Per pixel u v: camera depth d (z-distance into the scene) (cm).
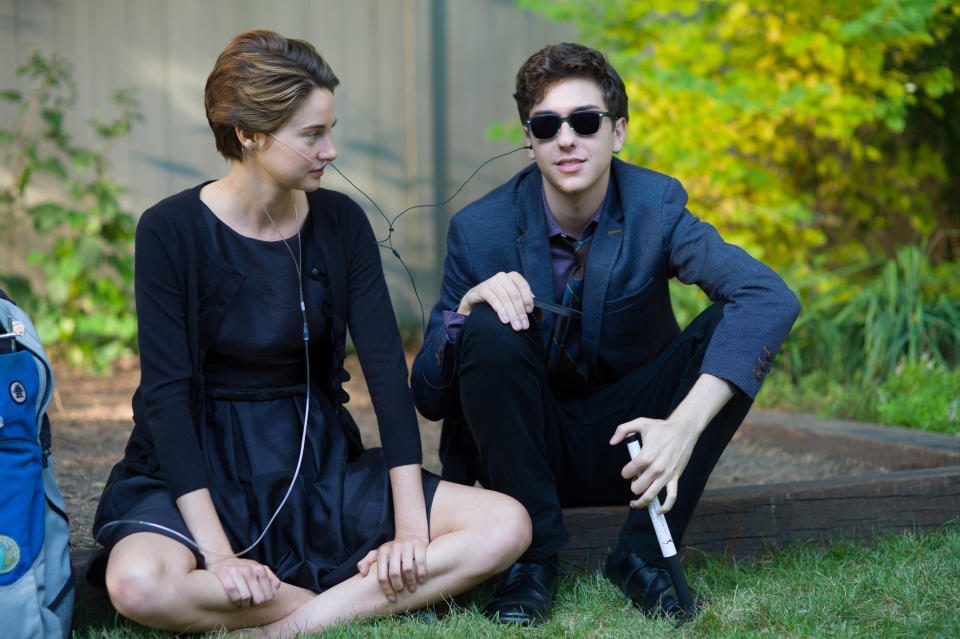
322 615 290
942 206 906
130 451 314
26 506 259
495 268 343
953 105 855
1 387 261
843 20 730
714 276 321
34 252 883
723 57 738
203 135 962
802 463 529
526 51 1002
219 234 307
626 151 720
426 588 297
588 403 349
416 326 1005
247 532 300
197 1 952
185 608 270
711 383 301
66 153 888
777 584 321
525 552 314
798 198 816
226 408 316
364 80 990
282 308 312
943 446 486
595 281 333
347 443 334
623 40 769
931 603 297
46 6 928
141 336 300
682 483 312
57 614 269
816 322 744
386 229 1003
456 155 1008
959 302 737
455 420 352
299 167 296
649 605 306
